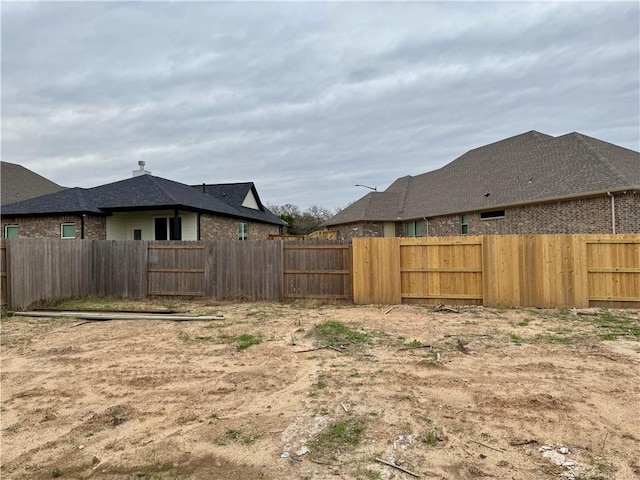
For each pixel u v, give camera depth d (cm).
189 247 1100
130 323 802
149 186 1848
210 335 684
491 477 265
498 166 2097
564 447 300
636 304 841
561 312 828
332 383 441
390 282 966
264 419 358
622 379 437
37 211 1692
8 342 655
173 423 356
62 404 402
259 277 1059
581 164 1586
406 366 492
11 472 285
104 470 285
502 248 900
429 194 2483
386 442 313
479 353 542
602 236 856
